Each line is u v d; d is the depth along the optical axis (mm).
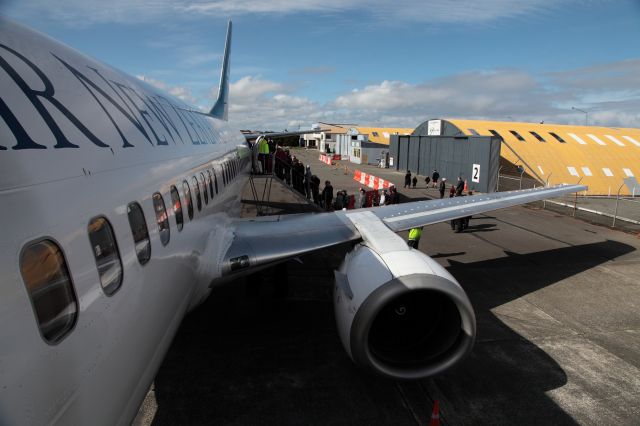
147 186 4039
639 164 31375
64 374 2430
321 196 21547
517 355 7516
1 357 1947
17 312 2070
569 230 17281
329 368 6980
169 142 5180
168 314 4406
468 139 31406
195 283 5719
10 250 2076
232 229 7969
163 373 6758
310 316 8859
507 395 6367
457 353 5414
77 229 2674
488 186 29266
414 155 41812
